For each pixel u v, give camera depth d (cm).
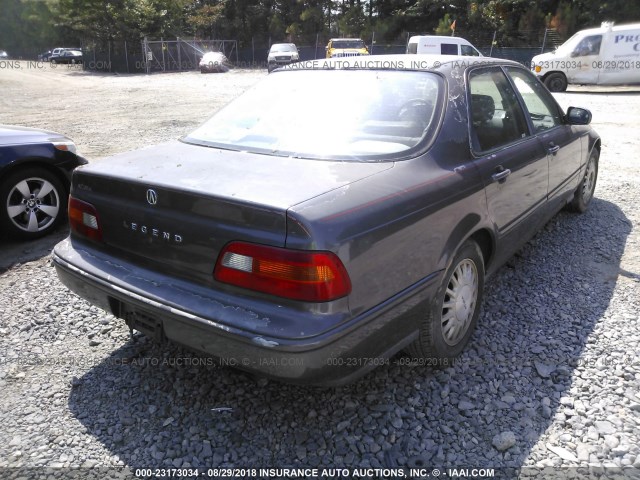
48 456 250
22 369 316
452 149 300
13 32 6316
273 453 252
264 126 322
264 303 226
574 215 564
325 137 300
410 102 313
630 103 1518
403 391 293
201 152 306
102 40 3953
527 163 368
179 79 2773
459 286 306
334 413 277
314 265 216
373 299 238
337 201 233
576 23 3388
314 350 215
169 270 257
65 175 539
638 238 502
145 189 258
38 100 1778
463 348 324
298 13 4741
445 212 276
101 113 1405
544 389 294
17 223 509
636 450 250
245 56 4372
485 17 3728
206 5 4772
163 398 290
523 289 407
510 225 355
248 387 298
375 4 4541
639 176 717
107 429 268
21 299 401
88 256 290
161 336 256
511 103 385
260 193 234
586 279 423
